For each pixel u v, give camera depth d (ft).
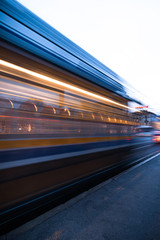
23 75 8.46
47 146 10.16
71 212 5.57
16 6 7.95
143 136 28.50
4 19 7.34
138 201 6.45
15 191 6.64
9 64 7.75
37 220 5.07
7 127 8.25
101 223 4.96
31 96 9.12
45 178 8.26
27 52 8.43
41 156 9.64
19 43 7.97
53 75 10.41
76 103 13.01
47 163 10.03
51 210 5.65
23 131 8.93
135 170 11.30
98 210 5.72
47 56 9.62
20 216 5.32
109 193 7.22
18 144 8.55
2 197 6.15
